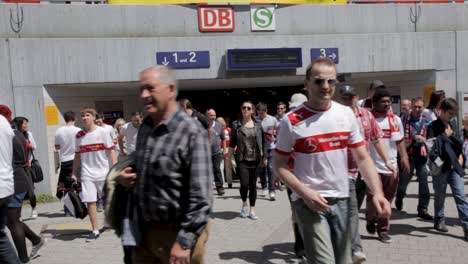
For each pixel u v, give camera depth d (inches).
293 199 136.3
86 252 245.3
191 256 118.7
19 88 425.1
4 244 179.0
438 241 243.1
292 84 602.5
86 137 271.6
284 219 306.0
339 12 504.4
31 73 428.1
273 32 489.7
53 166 438.6
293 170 135.3
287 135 132.0
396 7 518.9
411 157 300.5
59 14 439.5
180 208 115.9
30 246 261.7
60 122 448.8
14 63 422.6
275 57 480.4
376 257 218.8
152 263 122.6
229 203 372.2
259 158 308.2
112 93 511.2
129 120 530.6
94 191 272.2
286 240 255.4
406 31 522.6
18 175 220.7
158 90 115.3
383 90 244.5
